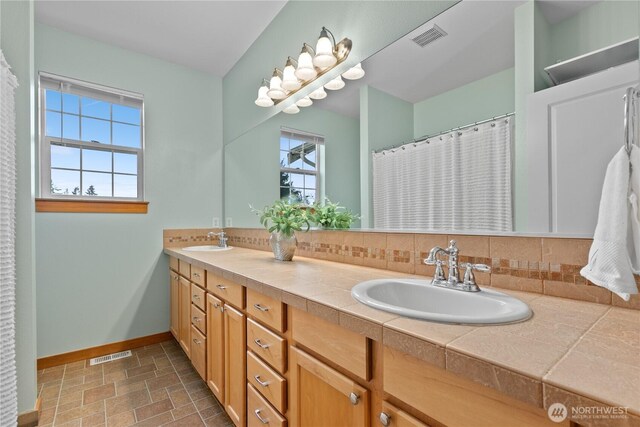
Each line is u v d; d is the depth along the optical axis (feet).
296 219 6.05
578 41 3.03
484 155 3.71
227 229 9.90
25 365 4.84
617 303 2.77
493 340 2.03
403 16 4.60
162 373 6.90
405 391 2.26
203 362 6.02
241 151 8.98
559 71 3.15
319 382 3.12
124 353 7.97
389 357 2.39
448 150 4.07
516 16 3.47
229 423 5.22
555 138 3.17
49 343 7.20
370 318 2.49
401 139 4.65
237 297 4.66
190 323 6.91
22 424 4.76
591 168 2.94
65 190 7.59
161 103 8.95
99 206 7.87
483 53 3.74
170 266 8.80
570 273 3.03
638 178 2.32
